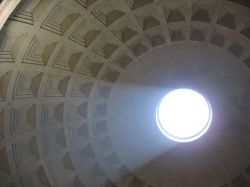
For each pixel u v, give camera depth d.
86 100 20.12
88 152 21.09
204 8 17.72
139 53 19.38
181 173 21.86
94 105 20.42
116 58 19.38
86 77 19.45
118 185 21.78
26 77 17.66
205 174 21.70
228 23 18.03
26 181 18.81
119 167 21.78
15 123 18.08
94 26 17.91
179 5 17.66
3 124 17.52
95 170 21.42
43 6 16.02
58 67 18.47
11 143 18.08
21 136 18.47
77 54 18.59
